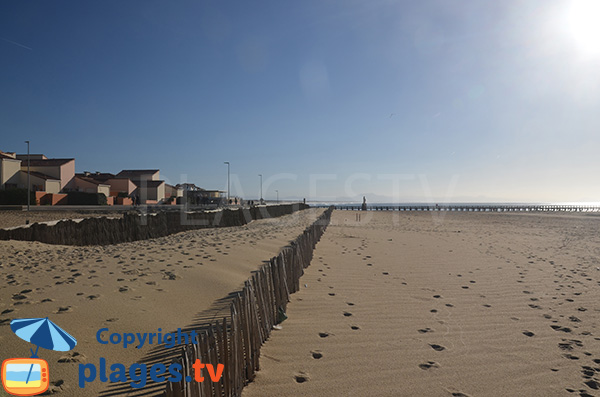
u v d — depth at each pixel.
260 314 4.37
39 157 46.06
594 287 7.59
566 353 4.38
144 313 4.51
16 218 21.92
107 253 8.73
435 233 19.45
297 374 3.69
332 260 10.12
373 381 3.60
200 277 6.46
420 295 6.80
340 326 5.09
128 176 54.50
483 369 3.93
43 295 4.89
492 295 6.90
